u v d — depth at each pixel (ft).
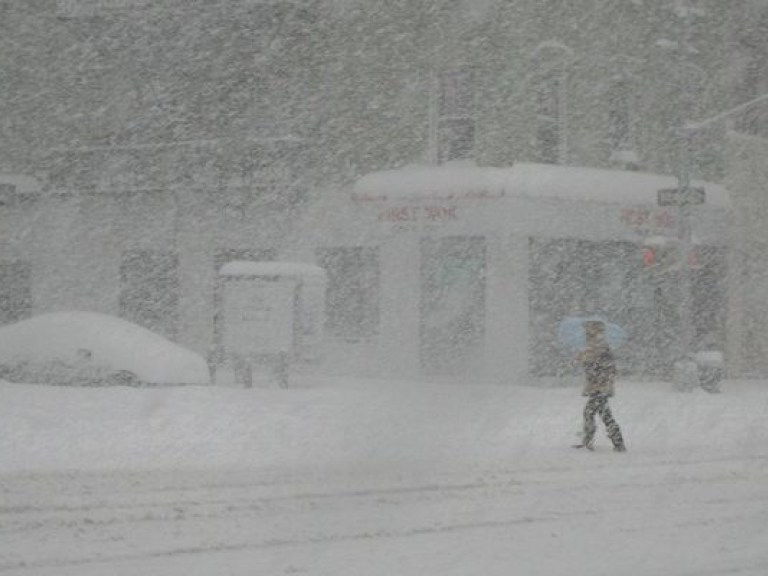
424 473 106.32
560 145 248.11
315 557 68.80
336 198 255.29
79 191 275.59
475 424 151.02
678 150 269.03
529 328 236.22
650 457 124.98
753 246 283.38
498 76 243.40
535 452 126.62
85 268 276.62
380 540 74.84
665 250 250.78
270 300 204.03
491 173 237.86
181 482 97.14
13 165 284.61
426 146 249.14
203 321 266.57
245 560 67.62
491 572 65.05
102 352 181.68
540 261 238.89
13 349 186.39
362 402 171.53
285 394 178.29
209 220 266.57
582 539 76.69
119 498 88.58
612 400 191.62
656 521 84.69
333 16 256.52
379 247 248.93
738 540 77.46
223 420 140.36
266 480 99.40
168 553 69.36
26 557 67.15
